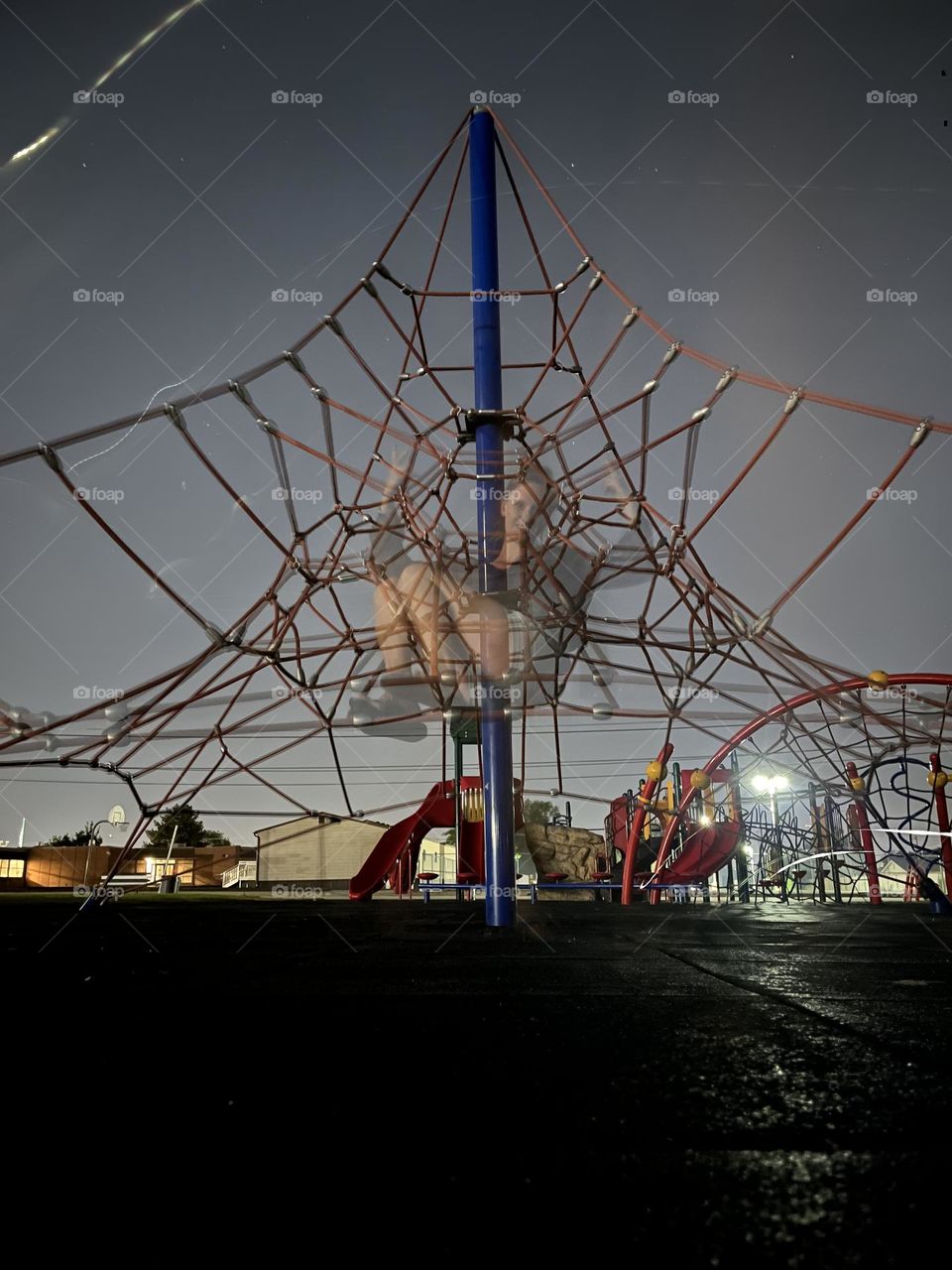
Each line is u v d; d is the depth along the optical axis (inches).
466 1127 44.3
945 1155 39.9
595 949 168.6
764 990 103.6
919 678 373.1
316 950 166.4
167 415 184.2
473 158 237.8
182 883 1581.0
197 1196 34.5
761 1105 48.7
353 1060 62.0
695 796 539.8
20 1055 64.2
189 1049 66.2
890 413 171.5
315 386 214.2
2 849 1606.8
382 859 634.2
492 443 218.1
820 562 194.1
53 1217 32.1
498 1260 28.2
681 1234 30.4
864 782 429.4
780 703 318.7
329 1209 32.9
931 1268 27.6
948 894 400.5
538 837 680.4
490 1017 82.0
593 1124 44.9
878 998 96.2
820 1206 33.3
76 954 155.9
